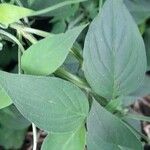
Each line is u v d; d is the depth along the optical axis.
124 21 0.30
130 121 0.37
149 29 0.48
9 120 0.40
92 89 0.31
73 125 0.29
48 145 0.29
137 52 0.31
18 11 0.29
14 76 0.26
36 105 0.27
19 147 0.46
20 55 0.31
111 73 0.30
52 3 0.36
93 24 0.29
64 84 0.28
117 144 0.30
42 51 0.28
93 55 0.30
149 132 0.52
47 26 0.41
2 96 0.29
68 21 0.41
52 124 0.28
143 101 0.55
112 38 0.30
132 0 0.47
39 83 0.27
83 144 0.30
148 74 0.47
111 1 0.29
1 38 0.31
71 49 0.32
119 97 0.31
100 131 0.29
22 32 0.31
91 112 0.28
